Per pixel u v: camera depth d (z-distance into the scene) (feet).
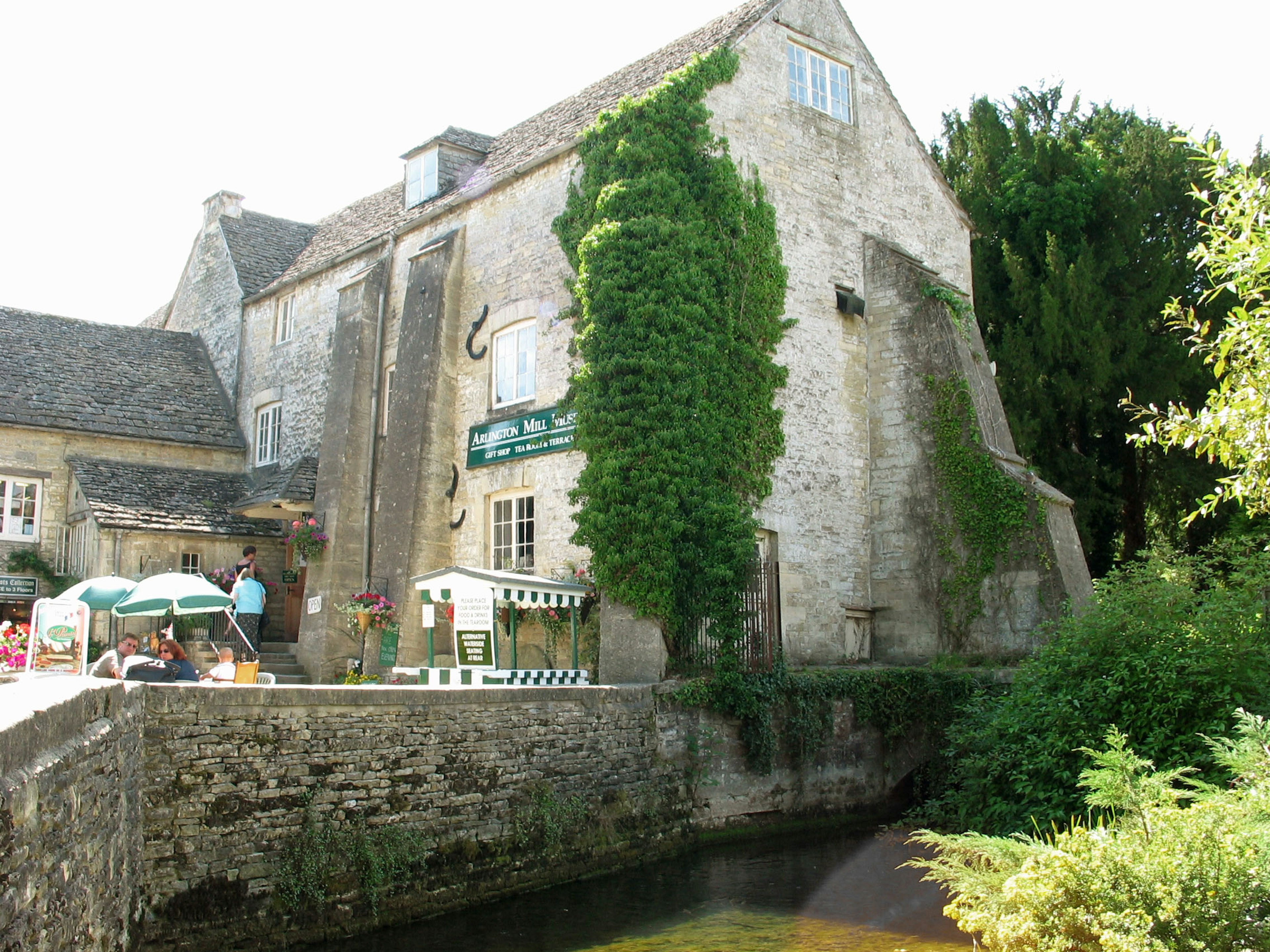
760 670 44.78
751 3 61.26
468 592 42.01
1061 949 19.10
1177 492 69.21
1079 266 68.69
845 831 45.60
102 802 21.01
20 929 14.89
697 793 41.86
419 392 58.54
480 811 33.58
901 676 50.19
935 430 56.95
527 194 57.06
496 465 55.62
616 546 45.19
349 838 29.86
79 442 70.85
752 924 31.32
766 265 53.93
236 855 27.43
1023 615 52.29
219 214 86.94
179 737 26.89
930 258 65.82
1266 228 25.79
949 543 55.57
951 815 40.11
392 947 28.86
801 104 59.31
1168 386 67.72
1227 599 34.30
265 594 66.18
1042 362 69.10
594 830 37.24
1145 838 20.80
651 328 47.37
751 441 51.57
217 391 81.87
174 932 25.77
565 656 49.49
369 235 70.33
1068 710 34.63
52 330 79.00
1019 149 75.77
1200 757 30.71
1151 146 73.72
